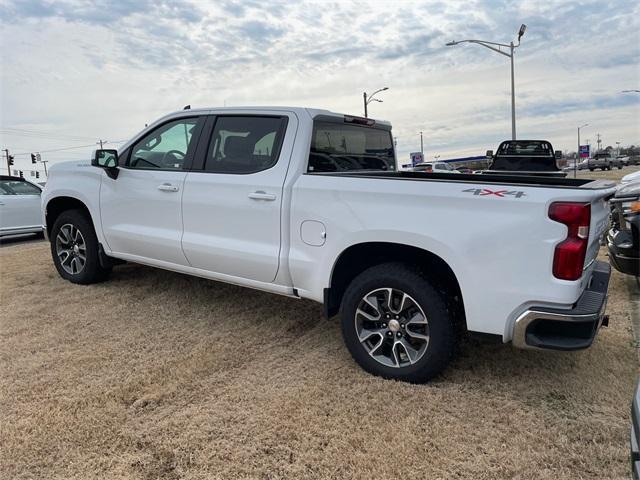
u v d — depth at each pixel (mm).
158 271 5840
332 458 2449
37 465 2408
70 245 5352
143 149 4531
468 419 2771
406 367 3139
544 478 2297
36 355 3607
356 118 4199
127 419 2787
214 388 3135
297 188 3457
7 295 5062
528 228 2672
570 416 2795
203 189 3969
